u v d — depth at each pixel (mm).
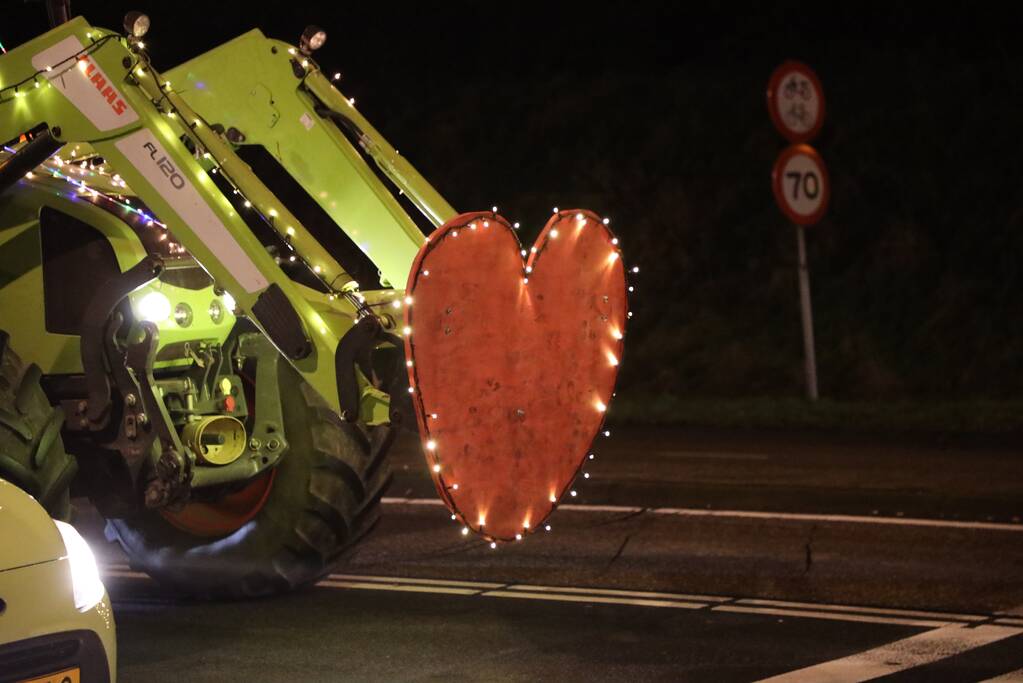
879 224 67250
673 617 23188
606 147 75750
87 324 21531
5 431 20719
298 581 24844
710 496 34781
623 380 64000
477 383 19484
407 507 34500
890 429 47594
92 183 23422
